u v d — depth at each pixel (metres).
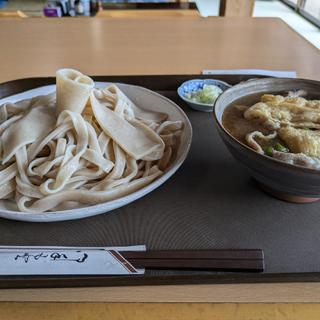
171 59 0.69
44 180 0.36
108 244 0.31
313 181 0.28
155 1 1.44
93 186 0.36
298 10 2.25
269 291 0.29
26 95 0.49
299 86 0.41
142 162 0.40
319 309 0.28
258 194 0.37
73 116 0.37
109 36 0.78
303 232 0.32
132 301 0.28
